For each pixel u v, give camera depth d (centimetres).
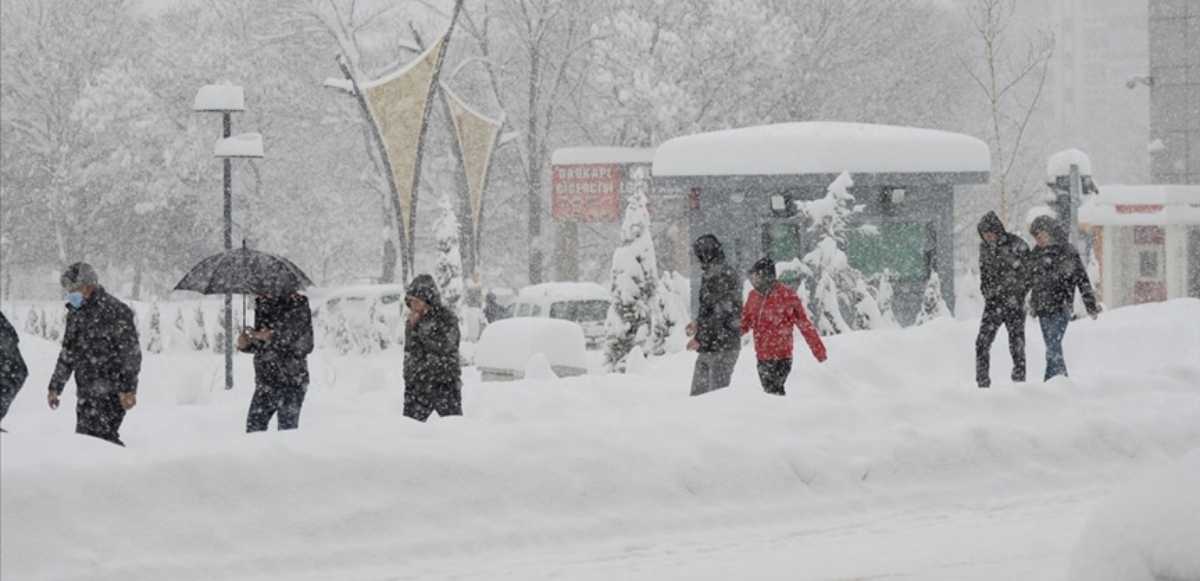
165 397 5141
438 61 7706
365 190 15738
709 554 2191
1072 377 3359
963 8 16738
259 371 2919
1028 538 2316
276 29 14775
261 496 2128
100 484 2042
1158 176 9531
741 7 13425
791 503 2480
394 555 2123
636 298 5366
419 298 2928
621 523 2312
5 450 2067
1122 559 1345
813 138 6028
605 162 11844
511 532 2223
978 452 2747
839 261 5531
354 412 3553
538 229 14675
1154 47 9469
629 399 3591
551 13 14300
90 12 15712
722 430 2573
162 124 15250
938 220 6219
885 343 4269
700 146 6225
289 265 2983
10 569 1922
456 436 2361
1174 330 4688
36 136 15638
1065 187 7069
